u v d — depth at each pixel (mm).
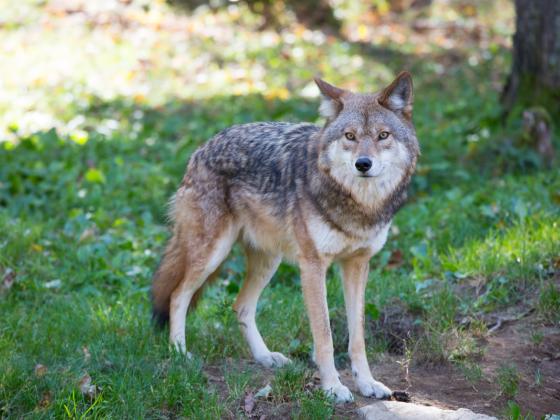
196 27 26891
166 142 17734
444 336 9367
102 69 22750
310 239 8273
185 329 9719
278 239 8906
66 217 13695
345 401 7852
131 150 17000
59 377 7957
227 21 27875
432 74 24969
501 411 7797
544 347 9266
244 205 9109
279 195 8680
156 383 8055
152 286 9648
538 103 17734
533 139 16094
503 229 12344
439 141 17406
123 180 15039
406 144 8336
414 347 9195
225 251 9344
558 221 12000
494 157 16188
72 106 19750
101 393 7742
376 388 8070
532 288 10484
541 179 14422
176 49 24844
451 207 13625
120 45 24703
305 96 21594
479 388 8398
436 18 33438
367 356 9320
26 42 24188
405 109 8430
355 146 7965
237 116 19078
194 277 9305
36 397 7656
